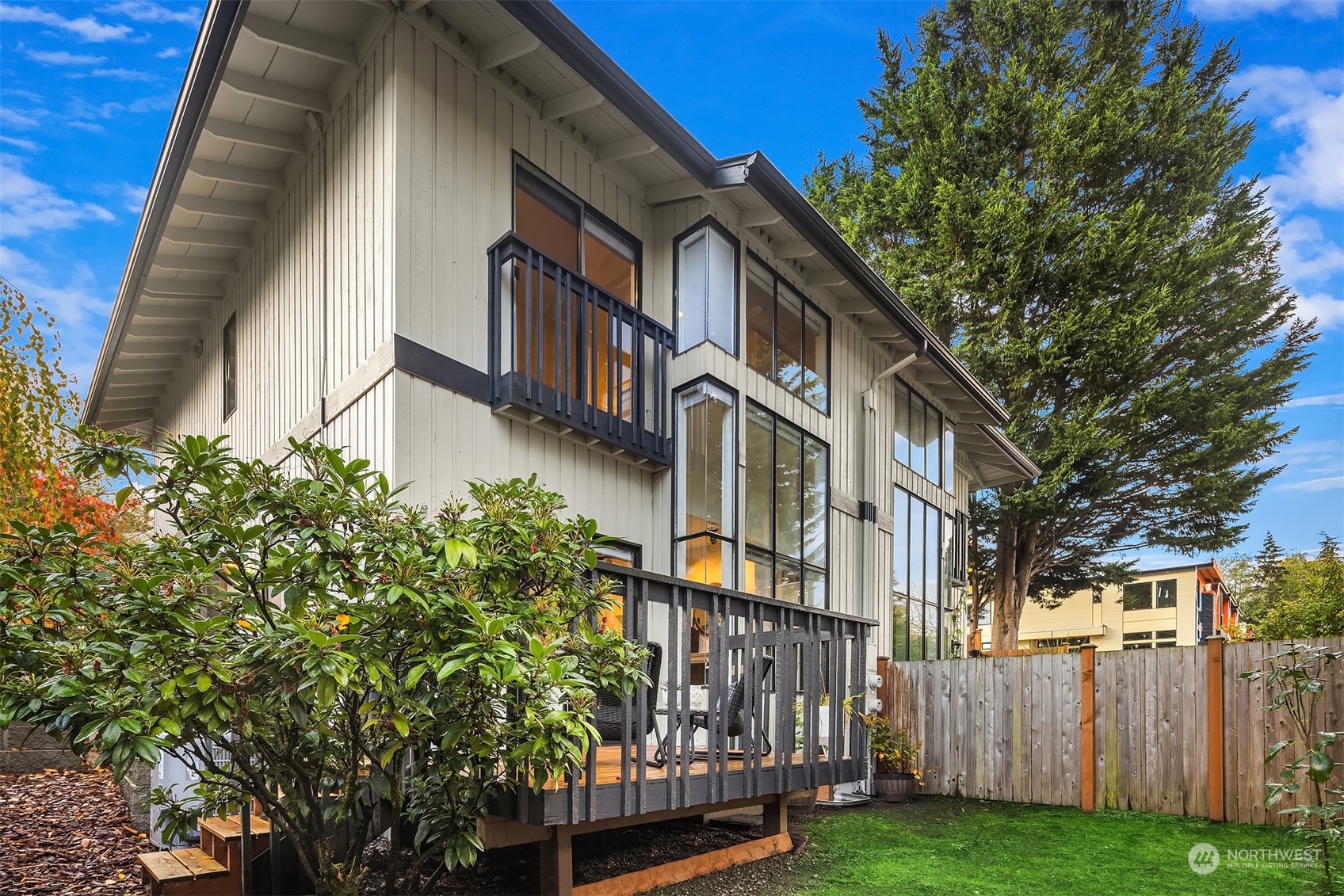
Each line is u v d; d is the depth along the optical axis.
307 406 7.52
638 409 7.98
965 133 21.03
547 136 7.63
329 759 3.99
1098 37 20.83
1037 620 33.47
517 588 4.05
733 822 6.54
